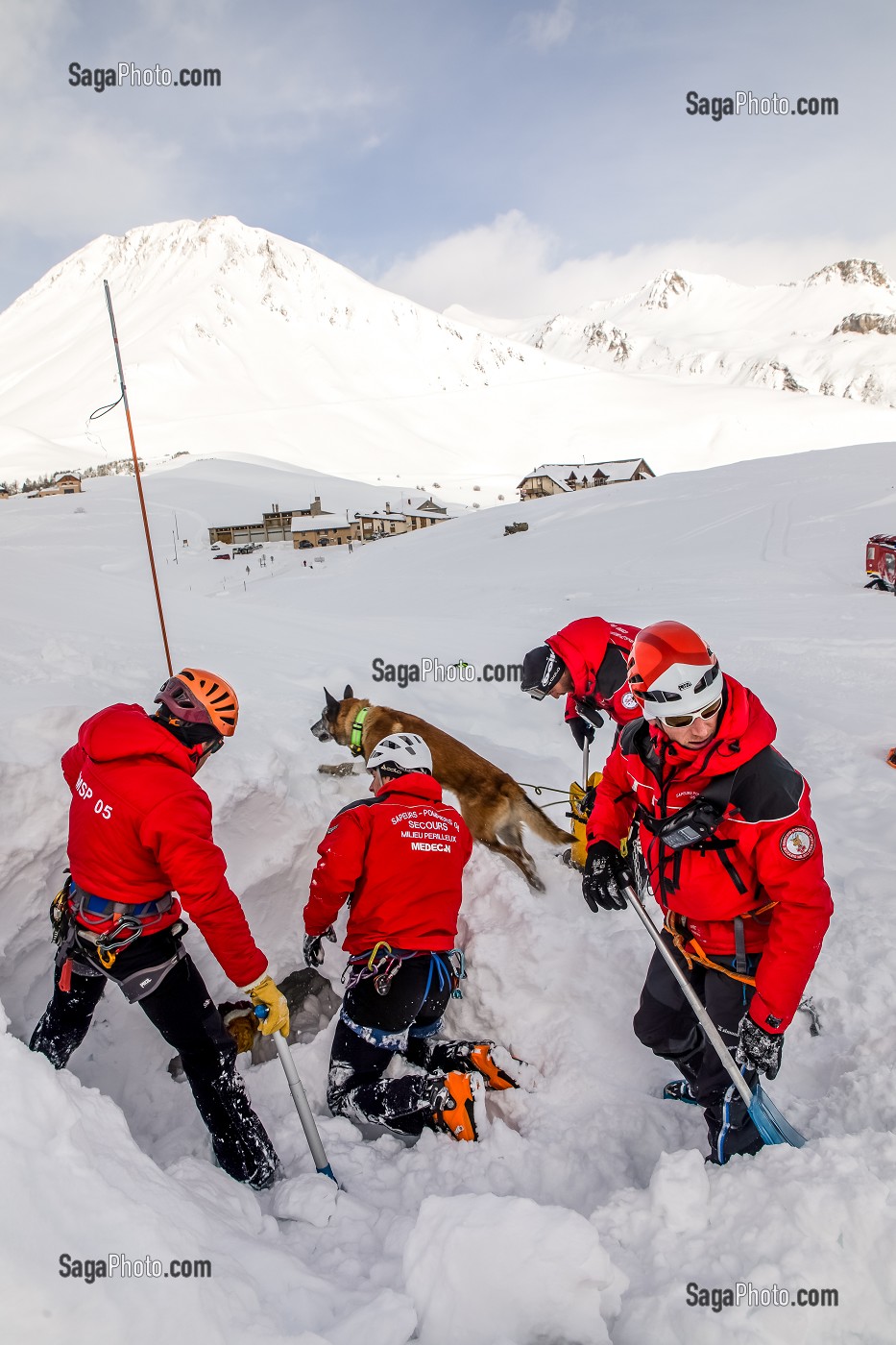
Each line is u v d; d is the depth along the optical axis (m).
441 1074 3.00
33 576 12.52
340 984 4.02
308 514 106.12
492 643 12.23
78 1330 1.67
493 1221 2.20
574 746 6.48
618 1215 2.46
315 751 4.75
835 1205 2.26
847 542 27.50
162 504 111.75
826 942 3.82
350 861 3.24
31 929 3.25
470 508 135.50
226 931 2.55
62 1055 2.74
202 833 2.51
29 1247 1.71
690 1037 2.90
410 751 3.54
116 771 2.49
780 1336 2.06
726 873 2.55
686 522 38.81
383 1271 2.35
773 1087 3.17
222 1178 2.60
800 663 10.67
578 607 19.94
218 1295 1.91
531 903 4.09
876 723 7.50
